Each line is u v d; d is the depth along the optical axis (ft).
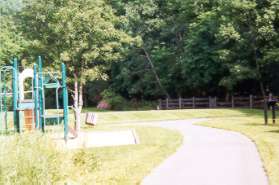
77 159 39.06
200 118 111.34
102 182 35.96
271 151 49.16
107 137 74.08
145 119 112.88
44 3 101.14
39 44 101.09
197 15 167.43
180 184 36.42
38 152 34.81
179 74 175.52
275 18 124.06
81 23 97.81
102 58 107.24
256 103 146.41
